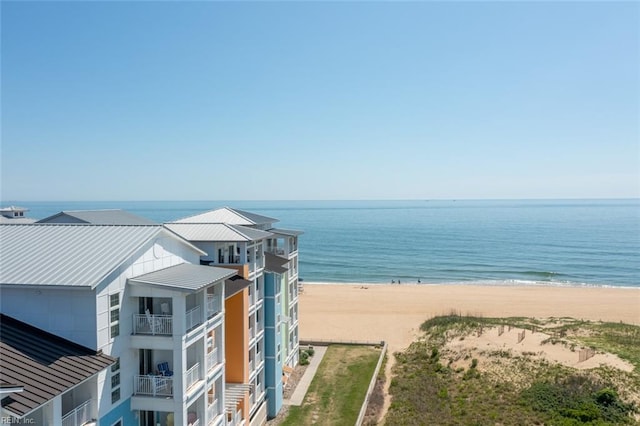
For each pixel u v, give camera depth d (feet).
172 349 69.31
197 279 73.82
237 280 100.63
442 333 181.06
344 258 482.28
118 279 66.08
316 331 208.54
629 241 572.92
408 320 225.97
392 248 547.49
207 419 79.00
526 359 137.18
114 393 65.67
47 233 75.92
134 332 69.67
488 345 153.38
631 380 115.85
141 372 73.46
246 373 103.50
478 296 296.51
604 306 263.08
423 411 115.24
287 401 127.95
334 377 144.97
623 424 99.25
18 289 61.52
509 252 506.07
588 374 121.19
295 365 153.38
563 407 107.65
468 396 120.57
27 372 52.80
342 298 289.74
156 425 74.38
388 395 129.70
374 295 300.40
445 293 308.40
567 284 351.67
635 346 146.00
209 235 103.45
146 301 73.92
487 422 105.40
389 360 161.07
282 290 134.82
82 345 61.16
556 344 147.74
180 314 69.15
